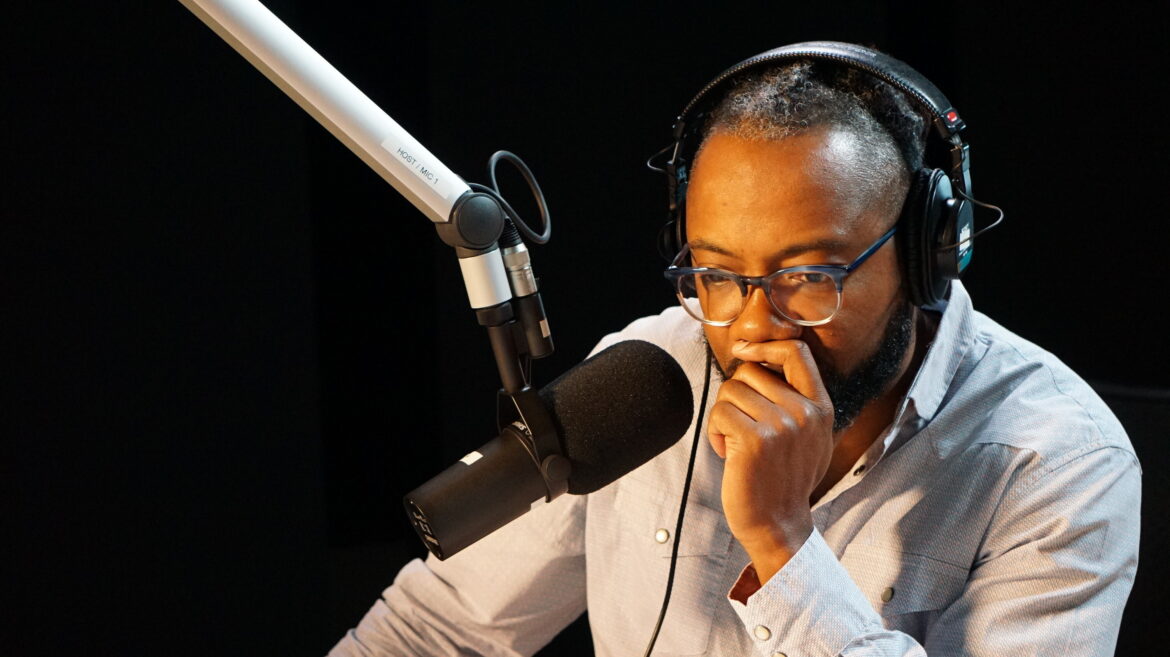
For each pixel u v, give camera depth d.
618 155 2.45
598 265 2.47
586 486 1.02
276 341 2.37
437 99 2.38
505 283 0.97
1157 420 1.50
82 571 2.30
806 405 1.03
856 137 1.04
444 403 2.45
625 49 2.43
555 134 2.43
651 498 1.36
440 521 0.98
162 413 2.32
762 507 1.04
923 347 1.25
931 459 1.24
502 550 1.40
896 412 1.22
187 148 2.30
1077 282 2.33
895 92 1.09
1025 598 1.15
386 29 2.34
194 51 2.28
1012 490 1.20
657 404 1.02
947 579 1.21
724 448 1.07
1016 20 2.31
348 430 2.42
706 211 1.04
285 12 2.26
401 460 2.45
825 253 1.02
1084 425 1.22
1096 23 2.26
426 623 1.43
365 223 2.39
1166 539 1.47
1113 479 1.19
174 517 2.34
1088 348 2.33
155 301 2.31
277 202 2.35
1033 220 2.34
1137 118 2.25
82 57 2.23
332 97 0.90
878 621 1.07
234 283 2.34
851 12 2.38
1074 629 1.13
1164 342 2.27
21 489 2.26
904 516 1.23
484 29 2.39
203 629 2.37
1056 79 2.30
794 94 1.05
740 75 1.13
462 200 0.92
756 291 1.03
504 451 1.01
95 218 2.26
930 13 2.36
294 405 2.39
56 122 2.24
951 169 1.09
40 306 2.25
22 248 2.23
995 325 1.37
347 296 2.40
